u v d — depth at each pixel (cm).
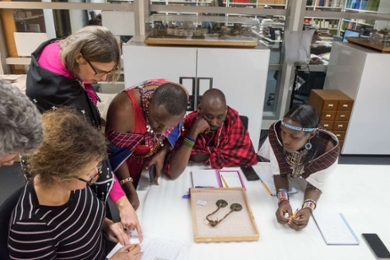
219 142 166
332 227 121
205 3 323
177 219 124
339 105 297
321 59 355
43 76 115
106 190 124
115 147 140
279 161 141
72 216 93
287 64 335
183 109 124
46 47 126
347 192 145
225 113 156
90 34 111
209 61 266
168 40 263
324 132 136
